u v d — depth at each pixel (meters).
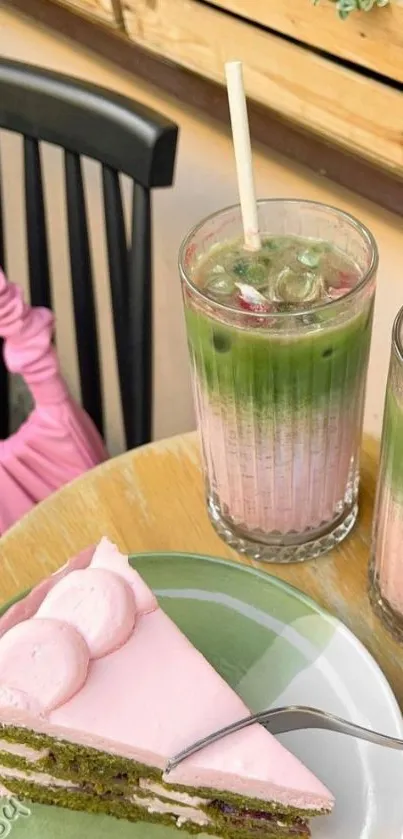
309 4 0.59
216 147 0.86
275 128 0.74
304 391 0.55
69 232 0.88
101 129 0.77
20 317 0.79
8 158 1.22
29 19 1.01
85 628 0.55
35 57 1.05
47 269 0.93
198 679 0.55
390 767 0.52
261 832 0.56
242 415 0.57
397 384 0.49
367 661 0.56
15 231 1.32
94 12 0.81
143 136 0.74
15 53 1.08
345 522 0.67
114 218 0.83
